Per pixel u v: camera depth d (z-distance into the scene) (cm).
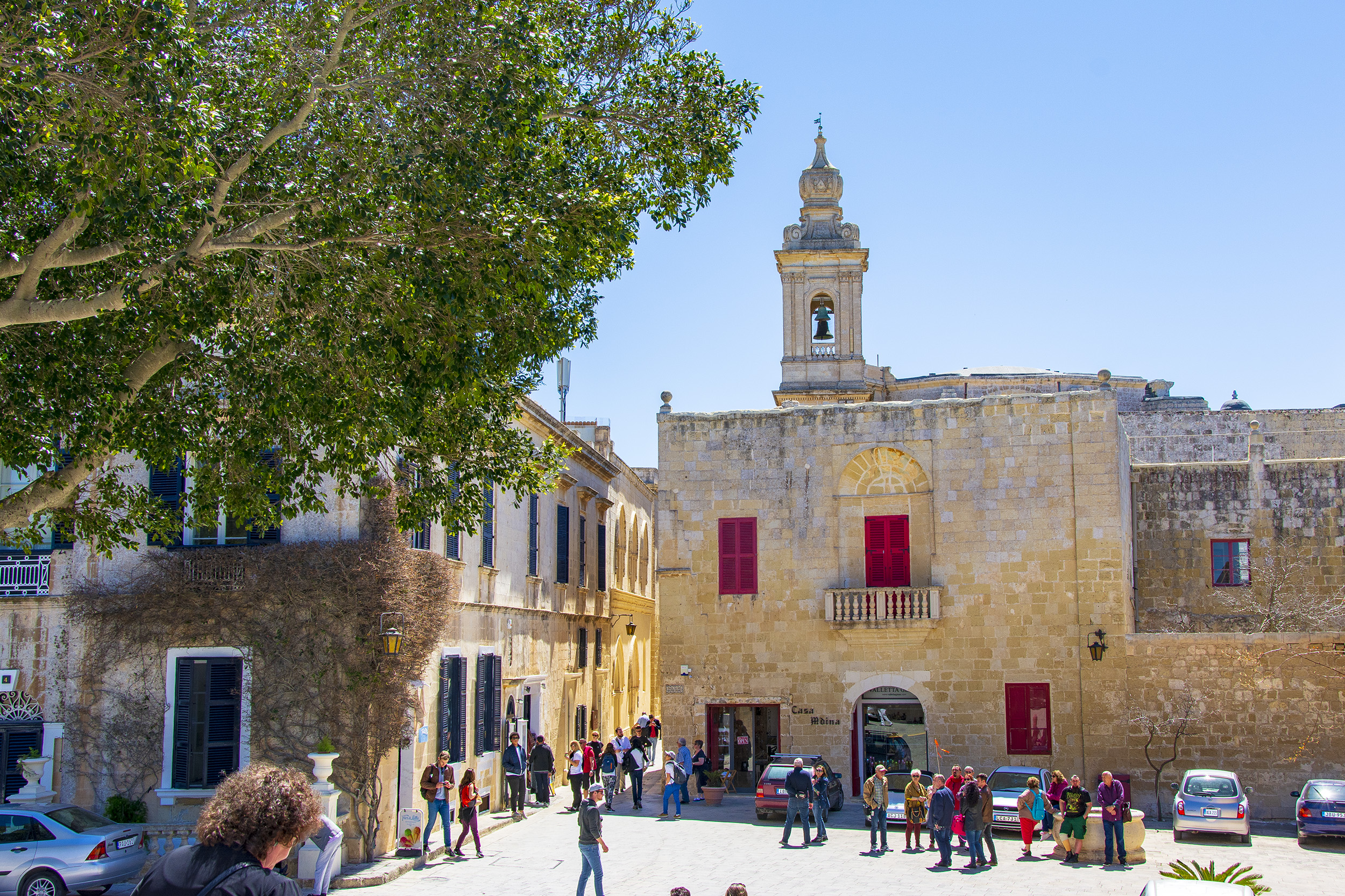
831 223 5338
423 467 1717
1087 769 2833
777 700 3034
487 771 2689
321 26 1391
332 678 2069
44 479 1467
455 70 1361
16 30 1109
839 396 5084
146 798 2070
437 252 1386
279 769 476
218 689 2092
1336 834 2334
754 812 2762
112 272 1452
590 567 3772
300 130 1505
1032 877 1992
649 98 1564
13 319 1279
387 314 1438
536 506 3127
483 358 1495
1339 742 2683
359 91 1401
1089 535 2920
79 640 2123
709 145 1564
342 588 2075
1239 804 2400
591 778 2952
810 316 5244
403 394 1529
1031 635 2916
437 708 2369
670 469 3164
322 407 1518
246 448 1606
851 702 2994
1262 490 3416
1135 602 3328
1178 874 1605
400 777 2192
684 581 3119
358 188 1366
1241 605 3378
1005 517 2975
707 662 3078
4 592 2133
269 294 1564
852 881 1938
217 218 1365
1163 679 2819
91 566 2144
